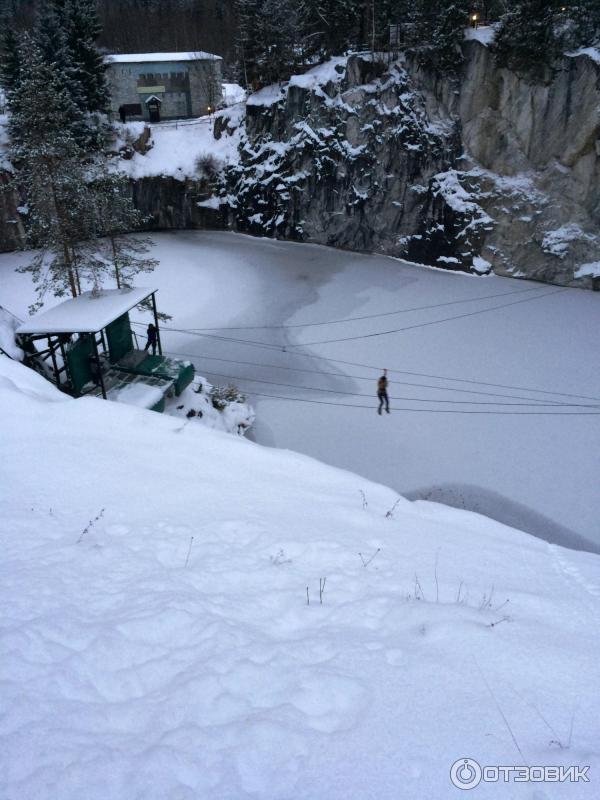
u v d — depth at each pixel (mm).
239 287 37719
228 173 52250
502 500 16984
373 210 44031
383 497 9648
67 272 22562
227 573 5473
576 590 6523
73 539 6023
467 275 39500
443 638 4238
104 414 10945
